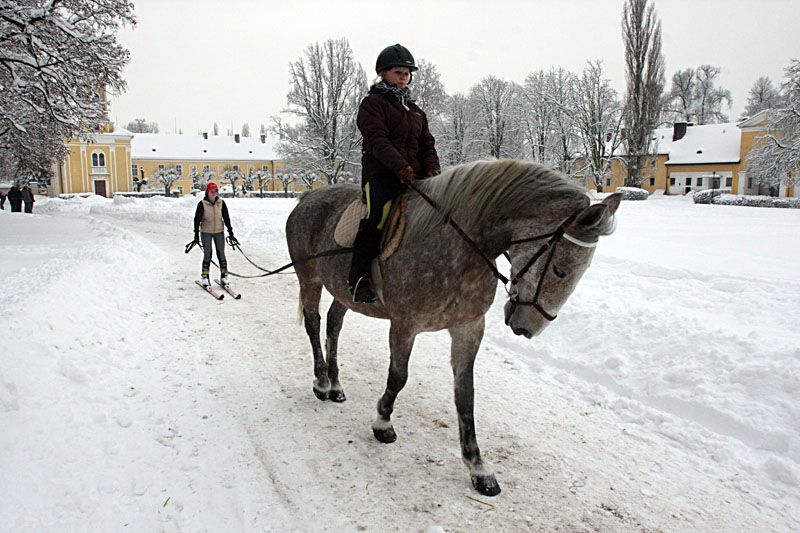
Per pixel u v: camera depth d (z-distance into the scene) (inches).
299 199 211.0
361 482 145.8
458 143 1779.0
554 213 124.6
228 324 294.2
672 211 1052.5
